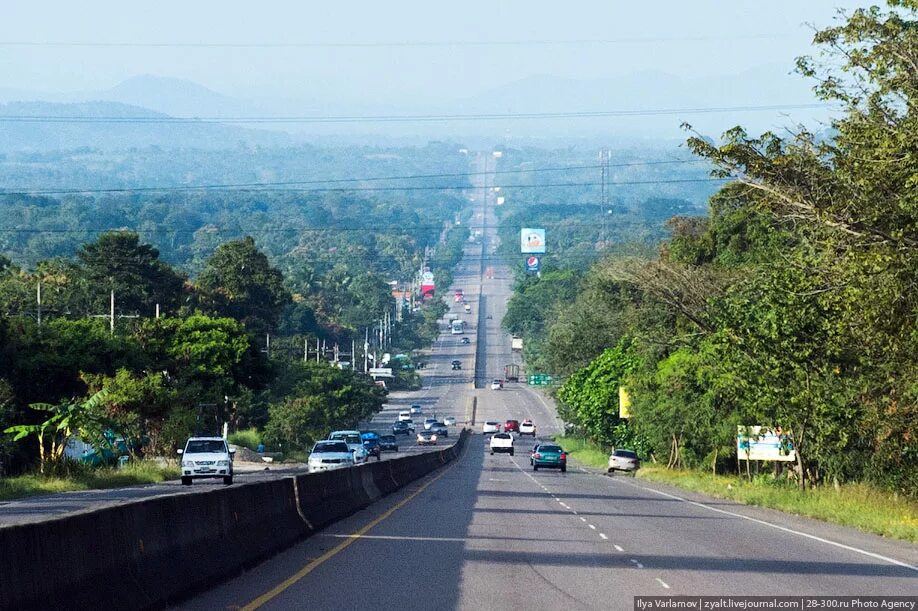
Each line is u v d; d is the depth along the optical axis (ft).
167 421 451.94
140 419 448.24
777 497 283.38
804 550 164.76
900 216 188.03
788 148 200.23
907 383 241.35
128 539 98.58
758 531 199.72
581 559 149.18
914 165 184.14
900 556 157.69
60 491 309.63
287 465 562.25
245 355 577.43
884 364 250.98
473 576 129.29
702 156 205.57
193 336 567.18
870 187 185.88
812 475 337.93
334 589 117.29
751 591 119.96
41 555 80.53
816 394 272.31
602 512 244.83
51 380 460.55
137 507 101.91
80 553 87.56
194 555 115.34
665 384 436.35
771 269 286.66
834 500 256.11
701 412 406.41
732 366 299.38
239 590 115.65
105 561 92.38
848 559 152.46
